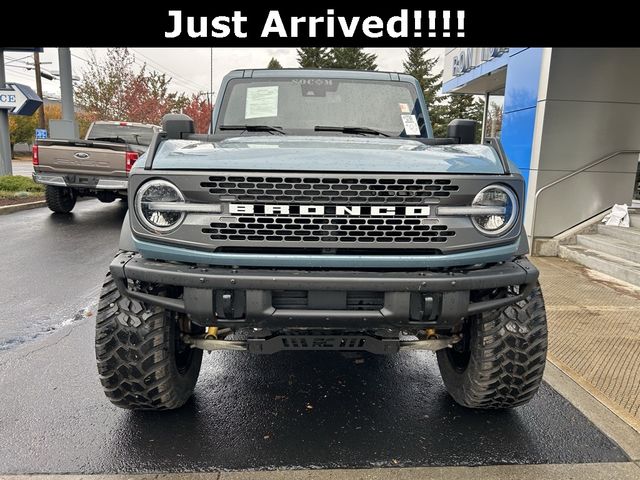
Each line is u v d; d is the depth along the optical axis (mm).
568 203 7949
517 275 2549
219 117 4062
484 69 11695
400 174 2428
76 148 10062
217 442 2855
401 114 4051
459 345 3266
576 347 4195
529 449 2826
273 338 2738
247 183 2404
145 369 2791
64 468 2605
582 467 2676
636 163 7996
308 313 2424
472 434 2967
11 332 4469
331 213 2426
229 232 2434
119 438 2871
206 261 2443
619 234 7551
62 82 15508
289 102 4055
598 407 3264
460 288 2438
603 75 7586
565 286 6129
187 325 2982
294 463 2680
